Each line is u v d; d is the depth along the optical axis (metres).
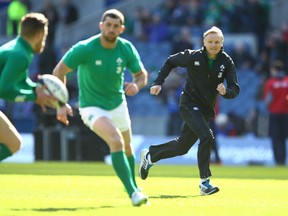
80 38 93.75
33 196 30.64
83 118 27.44
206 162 32.34
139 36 90.00
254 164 69.12
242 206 27.52
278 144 66.06
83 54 26.80
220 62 32.75
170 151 35.00
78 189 34.75
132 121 83.38
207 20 87.62
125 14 95.31
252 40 86.75
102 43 26.88
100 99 27.16
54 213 24.33
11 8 93.12
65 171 50.03
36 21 25.05
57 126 67.00
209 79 32.94
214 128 63.56
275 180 43.75
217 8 88.12
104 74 26.98
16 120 82.62
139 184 38.88
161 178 44.06
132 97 84.12
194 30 87.69
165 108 82.25
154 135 82.31
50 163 63.34
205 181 32.38
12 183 38.19
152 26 89.75
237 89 32.59
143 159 35.66
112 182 39.50
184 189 35.56
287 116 65.56
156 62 88.06
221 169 57.66
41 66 75.69
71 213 24.34
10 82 24.31
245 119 79.25
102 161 66.00
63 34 93.81
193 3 89.75
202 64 32.72
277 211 26.00
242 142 70.38
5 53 24.56
